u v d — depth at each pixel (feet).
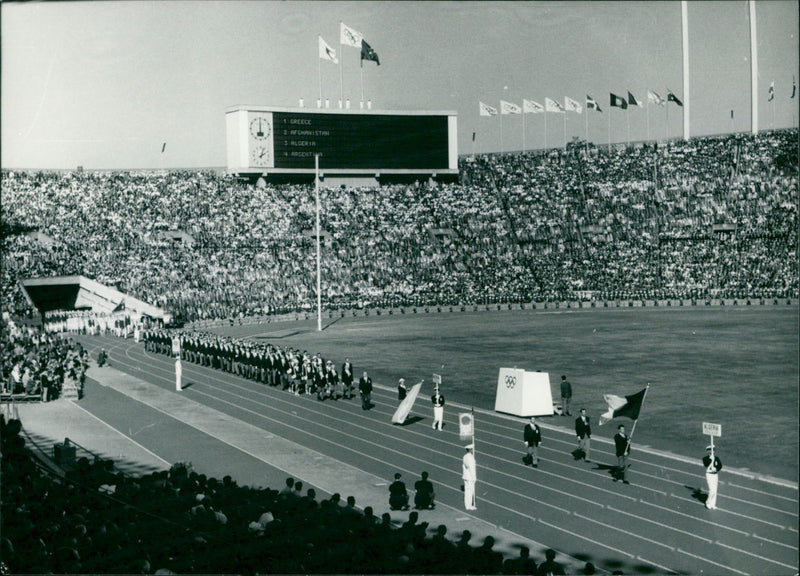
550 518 78.23
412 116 351.46
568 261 333.42
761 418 120.98
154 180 335.67
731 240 325.01
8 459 79.30
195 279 305.53
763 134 345.10
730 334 214.69
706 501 81.87
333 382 142.92
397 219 351.25
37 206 305.73
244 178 348.38
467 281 328.29
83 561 51.88
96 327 264.11
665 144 361.71
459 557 55.47
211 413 131.64
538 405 127.34
